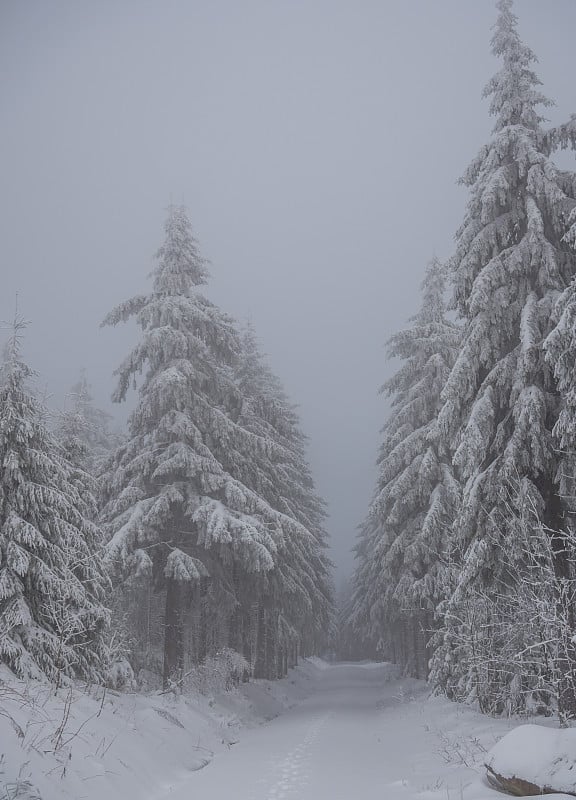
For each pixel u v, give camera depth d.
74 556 12.05
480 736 11.65
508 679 13.69
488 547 12.64
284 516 19.77
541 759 7.09
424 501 22.22
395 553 22.44
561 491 11.80
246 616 24.78
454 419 14.23
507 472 12.15
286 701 26.80
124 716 11.38
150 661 19.59
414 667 29.39
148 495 19.02
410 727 15.33
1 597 10.41
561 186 13.89
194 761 11.70
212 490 18.23
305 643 40.88
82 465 15.61
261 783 9.67
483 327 13.51
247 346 29.34
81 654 12.34
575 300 10.85
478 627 14.08
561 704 9.84
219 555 19.59
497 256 13.80
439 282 25.31
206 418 19.69
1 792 5.74
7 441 11.55
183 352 18.89
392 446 25.95
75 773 7.41
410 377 25.80
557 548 12.09
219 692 19.62
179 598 18.36
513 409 12.56
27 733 7.45
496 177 13.71
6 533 11.04
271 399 28.81
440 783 8.97
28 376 12.52
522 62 14.87
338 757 11.95
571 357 10.78
